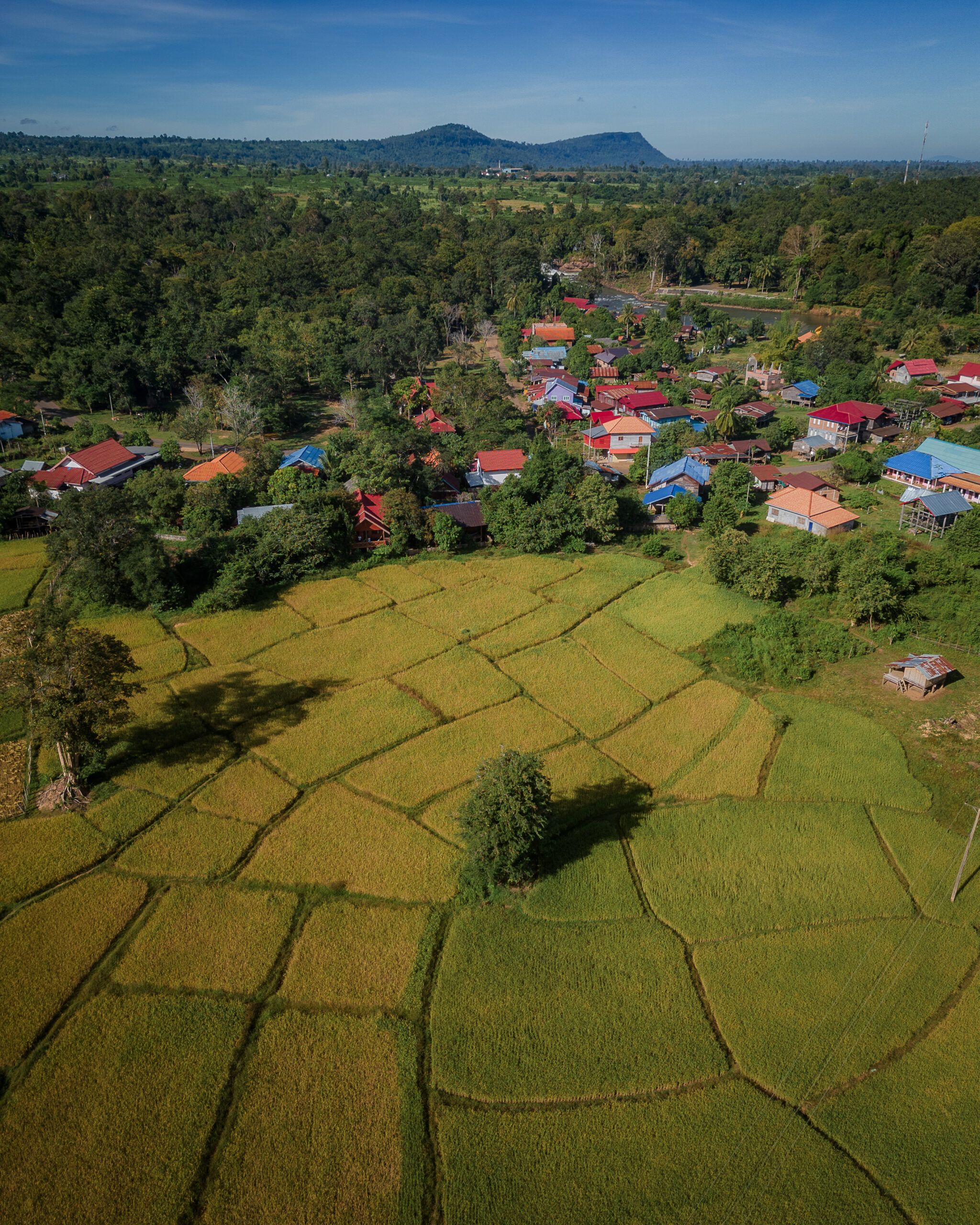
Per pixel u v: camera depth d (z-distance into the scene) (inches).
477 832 1772.9
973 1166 1293.1
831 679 2623.0
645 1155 1312.7
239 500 3929.6
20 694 2034.9
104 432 5014.8
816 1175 1282.0
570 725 2400.3
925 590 3038.9
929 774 2169.0
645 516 4015.8
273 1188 1266.0
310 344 6742.1
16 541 3786.9
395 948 1674.5
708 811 2058.3
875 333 7327.8
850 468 4274.1
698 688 2581.2
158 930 1715.1
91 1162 1298.0
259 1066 1444.4
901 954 1662.2
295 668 2691.9
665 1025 1517.0
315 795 2110.0
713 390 6186.0
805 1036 1498.5
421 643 2839.6
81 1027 1508.4
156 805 2075.5
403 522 3577.8
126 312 6225.4
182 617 3043.8
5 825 2009.1
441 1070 1440.7
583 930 1717.5
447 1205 1245.7
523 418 5551.2
